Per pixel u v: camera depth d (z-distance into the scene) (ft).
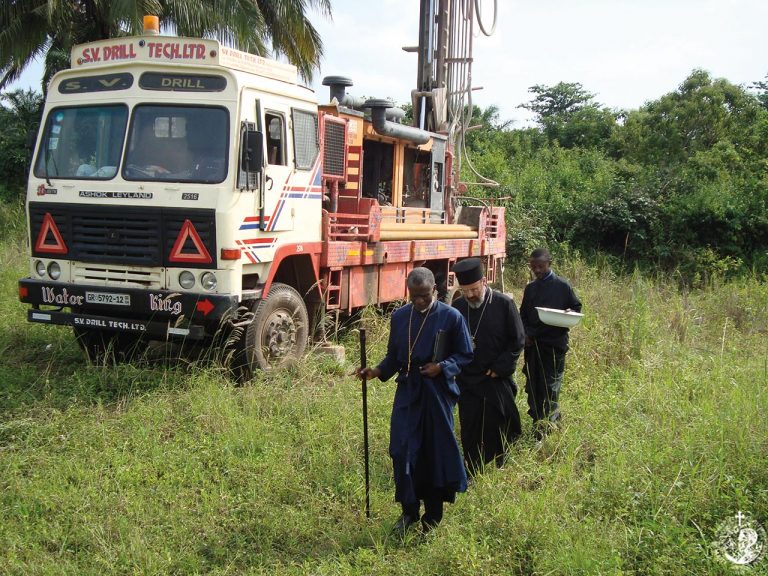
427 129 45.27
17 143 70.79
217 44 24.25
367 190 37.78
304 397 23.02
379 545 14.76
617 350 28.53
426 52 45.50
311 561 14.49
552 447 19.70
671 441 18.85
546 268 21.12
